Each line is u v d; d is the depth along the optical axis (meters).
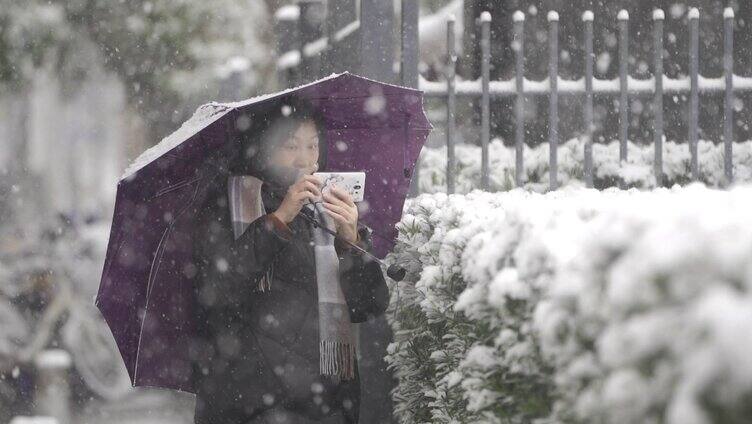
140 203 10.68
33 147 66.44
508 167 16.27
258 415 10.17
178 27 51.97
